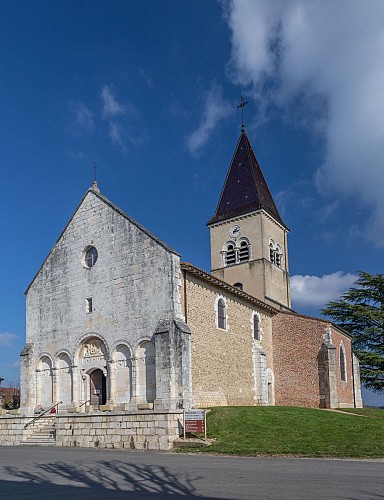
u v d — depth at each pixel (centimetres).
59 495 1099
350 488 1073
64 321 2964
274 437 2008
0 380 4509
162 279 2578
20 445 2641
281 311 3634
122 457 1819
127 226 2780
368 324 4956
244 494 1030
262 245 4394
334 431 2105
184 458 1730
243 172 4775
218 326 2927
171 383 2377
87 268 2923
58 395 2911
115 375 2673
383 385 4594
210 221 4709
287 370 3541
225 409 2505
